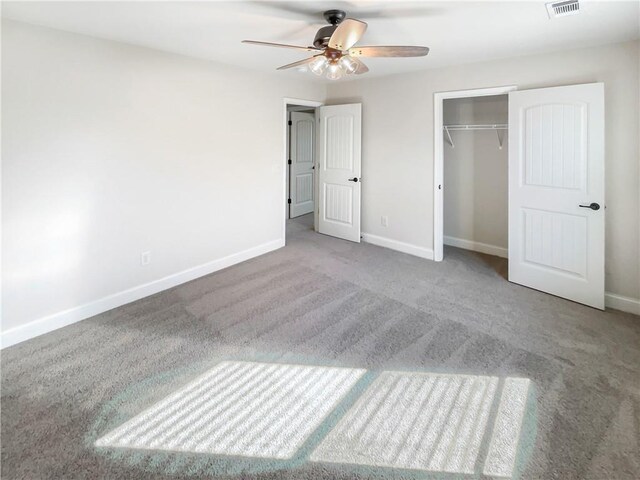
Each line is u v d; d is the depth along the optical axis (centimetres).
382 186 480
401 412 191
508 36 279
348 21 202
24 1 213
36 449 166
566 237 318
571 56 311
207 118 373
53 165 265
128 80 304
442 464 160
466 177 473
